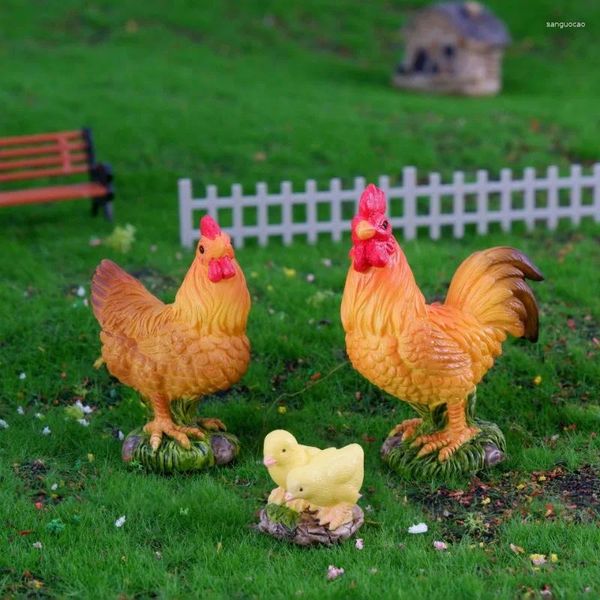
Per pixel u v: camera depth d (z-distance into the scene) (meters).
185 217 0.45
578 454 0.31
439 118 0.62
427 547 0.28
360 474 0.28
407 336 0.29
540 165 0.54
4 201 0.44
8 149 0.54
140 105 0.61
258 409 0.34
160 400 0.31
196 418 0.32
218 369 0.30
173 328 0.30
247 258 0.43
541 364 0.36
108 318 0.31
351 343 0.30
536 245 0.46
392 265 0.29
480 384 0.35
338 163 0.54
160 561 0.28
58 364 0.36
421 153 0.55
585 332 0.38
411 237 0.47
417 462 0.31
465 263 0.31
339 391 0.35
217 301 0.30
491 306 0.30
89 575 0.27
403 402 0.34
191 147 0.55
